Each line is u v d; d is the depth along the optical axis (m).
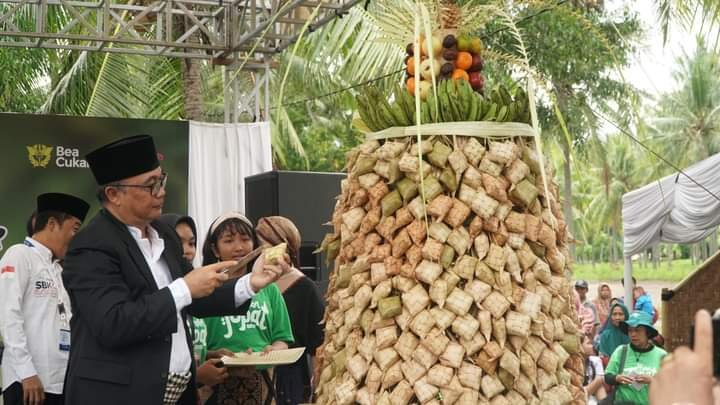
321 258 6.90
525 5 2.58
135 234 3.41
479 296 2.28
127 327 3.12
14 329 4.99
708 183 8.78
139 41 7.93
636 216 9.45
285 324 4.62
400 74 2.75
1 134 7.41
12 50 14.26
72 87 12.45
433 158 2.33
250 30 7.93
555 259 2.41
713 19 7.32
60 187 7.58
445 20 2.53
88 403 3.22
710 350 1.16
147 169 3.35
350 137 24.14
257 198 7.16
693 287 9.59
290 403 4.88
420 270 2.29
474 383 2.24
